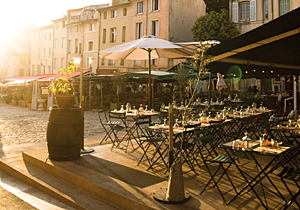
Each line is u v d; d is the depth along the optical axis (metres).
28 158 6.47
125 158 6.43
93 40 36.88
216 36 26.08
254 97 17.62
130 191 4.25
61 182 5.24
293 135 6.02
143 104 20.72
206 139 5.64
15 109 23.16
